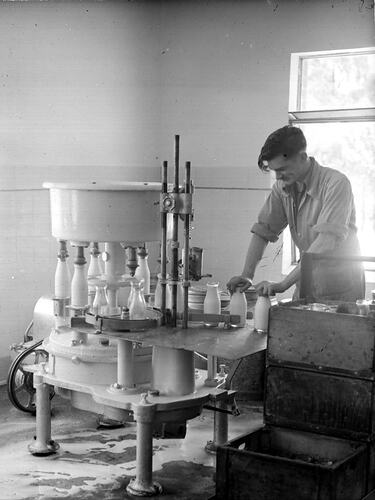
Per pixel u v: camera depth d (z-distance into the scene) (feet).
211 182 20.51
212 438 14.26
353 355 9.75
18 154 17.90
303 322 10.11
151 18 20.31
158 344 10.89
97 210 12.15
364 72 19.12
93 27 19.19
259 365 16.60
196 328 12.05
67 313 13.66
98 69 19.35
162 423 11.71
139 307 12.10
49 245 18.56
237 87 20.03
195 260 15.19
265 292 11.94
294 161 12.55
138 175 20.45
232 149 20.22
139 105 20.30
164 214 12.05
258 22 19.65
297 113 19.48
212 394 11.80
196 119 20.51
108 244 12.86
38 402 13.12
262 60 19.70
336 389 9.94
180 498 11.43
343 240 12.89
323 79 19.56
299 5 19.15
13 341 18.03
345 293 13.35
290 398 10.35
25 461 12.85
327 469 8.84
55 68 18.49
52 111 18.51
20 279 18.07
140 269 13.98
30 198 18.13
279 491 9.21
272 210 13.88
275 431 10.56
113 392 11.86
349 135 19.38
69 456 13.12
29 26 17.95
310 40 19.13
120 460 12.96
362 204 19.40
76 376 12.47
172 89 20.62
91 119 19.31
